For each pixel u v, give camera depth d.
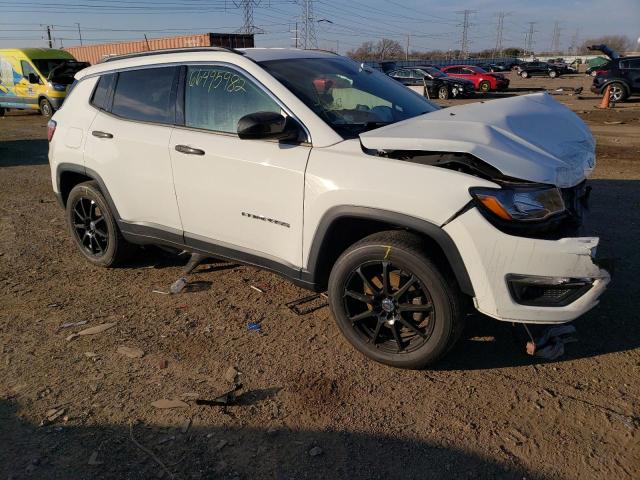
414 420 2.78
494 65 49.44
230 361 3.34
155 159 3.97
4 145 12.38
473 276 2.80
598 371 3.13
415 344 3.10
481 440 2.63
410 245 2.94
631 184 7.16
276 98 3.42
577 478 2.38
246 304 4.09
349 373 3.19
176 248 4.17
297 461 2.53
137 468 2.49
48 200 7.33
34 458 2.57
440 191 2.78
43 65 17.78
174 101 3.95
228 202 3.62
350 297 3.25
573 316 2.81
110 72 4.48
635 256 4.64
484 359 3.29
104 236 4.68
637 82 18.80
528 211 2.74
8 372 3.27
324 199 3.11
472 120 3.12
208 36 23.33
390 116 3.70
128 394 3.04
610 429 2.66
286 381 3.13
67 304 4.16
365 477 2.43
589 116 15.44
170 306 4.09
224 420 2.81
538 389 2.99
